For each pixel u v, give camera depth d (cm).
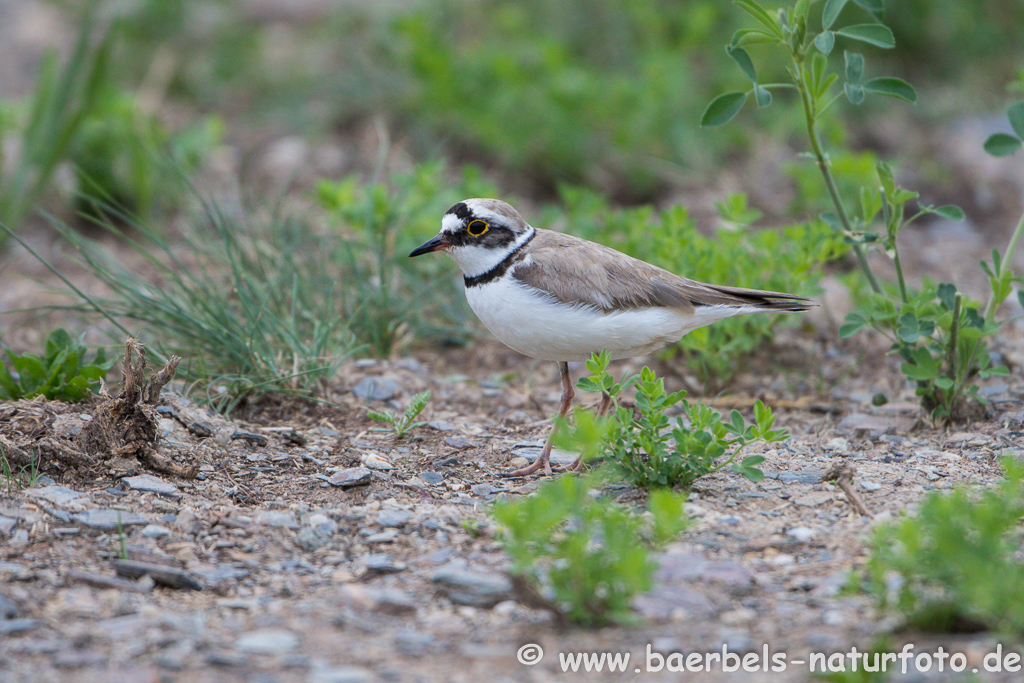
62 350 1066
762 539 812
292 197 1772
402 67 2088
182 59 2294
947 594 677
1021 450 996
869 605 703
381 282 1327
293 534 835
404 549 815
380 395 1191
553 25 2253
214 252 1429
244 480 937
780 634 670
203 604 727
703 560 768
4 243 1603
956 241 1739
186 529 831
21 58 2350
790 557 786
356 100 2089
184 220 1688
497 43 2119
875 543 706
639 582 658
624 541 691
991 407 1102
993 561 652
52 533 805
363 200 1493
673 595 720
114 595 730
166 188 1725
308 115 2080
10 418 965
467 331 1370
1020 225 1071
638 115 1922
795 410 1191
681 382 1277
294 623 695
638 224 1375
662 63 1980
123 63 2255
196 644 659
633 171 1889
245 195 1523
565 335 960
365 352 1311
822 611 698
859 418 1134
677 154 1945
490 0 2319
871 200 1052
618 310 953
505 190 1844
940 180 1955
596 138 1936
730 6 2206
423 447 1046
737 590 730
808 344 1343
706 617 698
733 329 1252
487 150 1927
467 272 1005
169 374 943
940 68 2347
